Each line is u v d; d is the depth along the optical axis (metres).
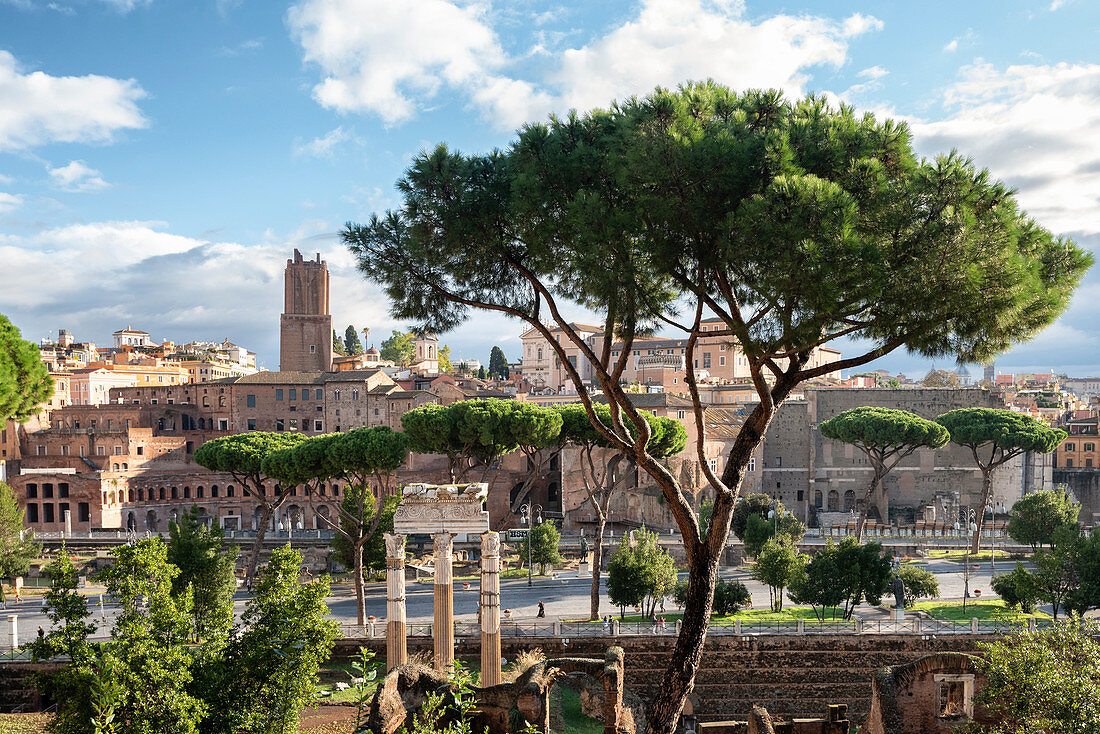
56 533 86.94
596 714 34.53
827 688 45.16
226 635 22.20
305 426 118.69
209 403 120.56
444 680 24.89
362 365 164.25
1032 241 19.17
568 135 20.53
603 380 21.12
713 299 20.80
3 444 109.12
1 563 60.53
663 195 18.48
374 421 117.00
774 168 17.94
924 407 103.56
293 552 22.78
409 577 68.12
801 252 16.52
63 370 141.88
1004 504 99.06
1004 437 84.06
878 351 19.39
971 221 16.89
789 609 56.41
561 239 19.92
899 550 78.69
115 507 97.81
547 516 98.94
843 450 103.94
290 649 21.09
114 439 104.56
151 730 18.69
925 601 58.75
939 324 18.00
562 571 71.06
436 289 22.66
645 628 45.94
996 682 27.52
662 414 89.88
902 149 19.08
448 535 33.44
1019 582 51.91
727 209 18.58
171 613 21.02
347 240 22.44
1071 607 50.12
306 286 148.50
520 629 45.62
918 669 30.30
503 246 21.30
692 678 20.91
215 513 105.50
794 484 104.88
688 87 19.97
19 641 46.56
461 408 60.84
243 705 20.92
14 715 31.56
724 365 140.25
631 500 90.94
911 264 17.34
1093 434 116.12
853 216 16.86
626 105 19.53
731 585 53.84
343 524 59.88
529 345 165.62
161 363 167.38
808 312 17.66
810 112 19.88
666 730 20.62
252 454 65.00
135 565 21.41
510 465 106.00
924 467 102.12
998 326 17.84
